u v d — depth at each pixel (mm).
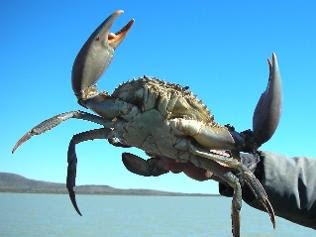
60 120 542
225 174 535
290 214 588
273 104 516
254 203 570
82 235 2883
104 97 535
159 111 515
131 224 3738
